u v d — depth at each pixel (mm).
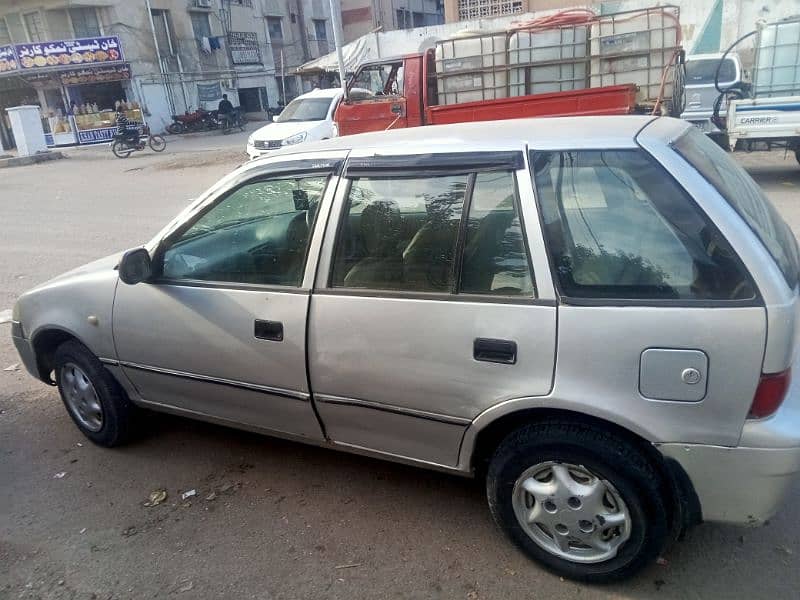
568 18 10039
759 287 2066
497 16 19641
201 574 2666
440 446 2639
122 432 3617
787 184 9992
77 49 27578
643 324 2162
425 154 2617
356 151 2811
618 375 2201
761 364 2055
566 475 2385
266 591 2553
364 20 43594
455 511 2969
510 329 2344
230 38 35594
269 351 2861
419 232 2592
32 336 3689
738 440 2115
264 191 2979
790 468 2105
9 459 3668
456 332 2441
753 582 2445
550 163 2410
